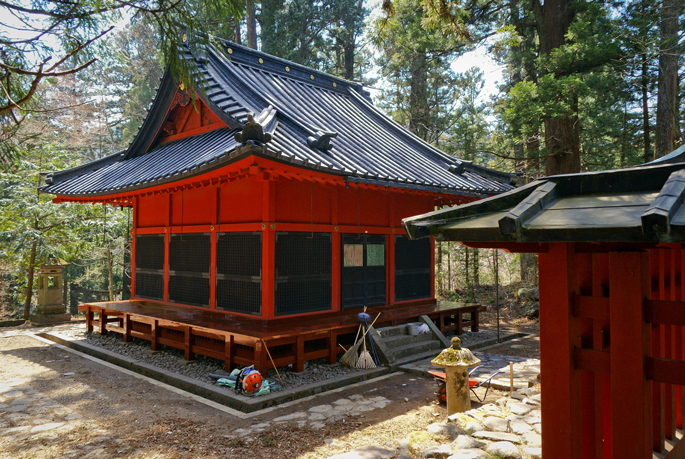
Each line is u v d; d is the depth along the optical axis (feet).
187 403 22.52
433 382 25.89
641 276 8.16
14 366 30.22
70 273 96.78
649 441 8.30
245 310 30.27
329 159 26.76
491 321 48.83
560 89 40.55
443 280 78.84
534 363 27.78
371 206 35.81
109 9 14.25
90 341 36.50
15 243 50.65
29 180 54.24
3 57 14.66
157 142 40.65
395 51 65.77
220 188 32.83
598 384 9.70
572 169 45.68
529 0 55.36
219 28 71.51
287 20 78.64
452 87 81.20
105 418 20.43
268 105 31.42
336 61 98.27
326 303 32.14
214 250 33.01
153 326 31.68
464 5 52.54
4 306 77.41
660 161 13.92
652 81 54.44
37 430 18.99
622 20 50.49
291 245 30.12
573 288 9.04
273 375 25.62
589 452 9.62
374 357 28.66
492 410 17.42
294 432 18.40
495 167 72.43
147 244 41.04
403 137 44.39
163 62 16.12
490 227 8.13
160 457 16.37
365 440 17.43
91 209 55.31
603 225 6.92
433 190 32.55
